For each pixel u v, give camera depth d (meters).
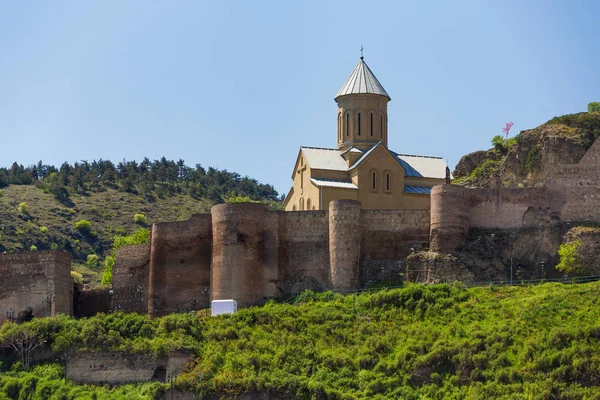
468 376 107.38
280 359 114.00
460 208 128.75
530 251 127.50
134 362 115.19
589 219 128.00
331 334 118.06
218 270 129.25
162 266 132.88
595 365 103.62
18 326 120.94
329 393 107.94
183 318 121.06
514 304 117.56
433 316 118.31
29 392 113.56
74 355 116.38
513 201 130.25
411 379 109.25
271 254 130.38
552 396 102.19
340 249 128.62
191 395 110.06
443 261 126.06
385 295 122.12
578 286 119.31
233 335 118.50
